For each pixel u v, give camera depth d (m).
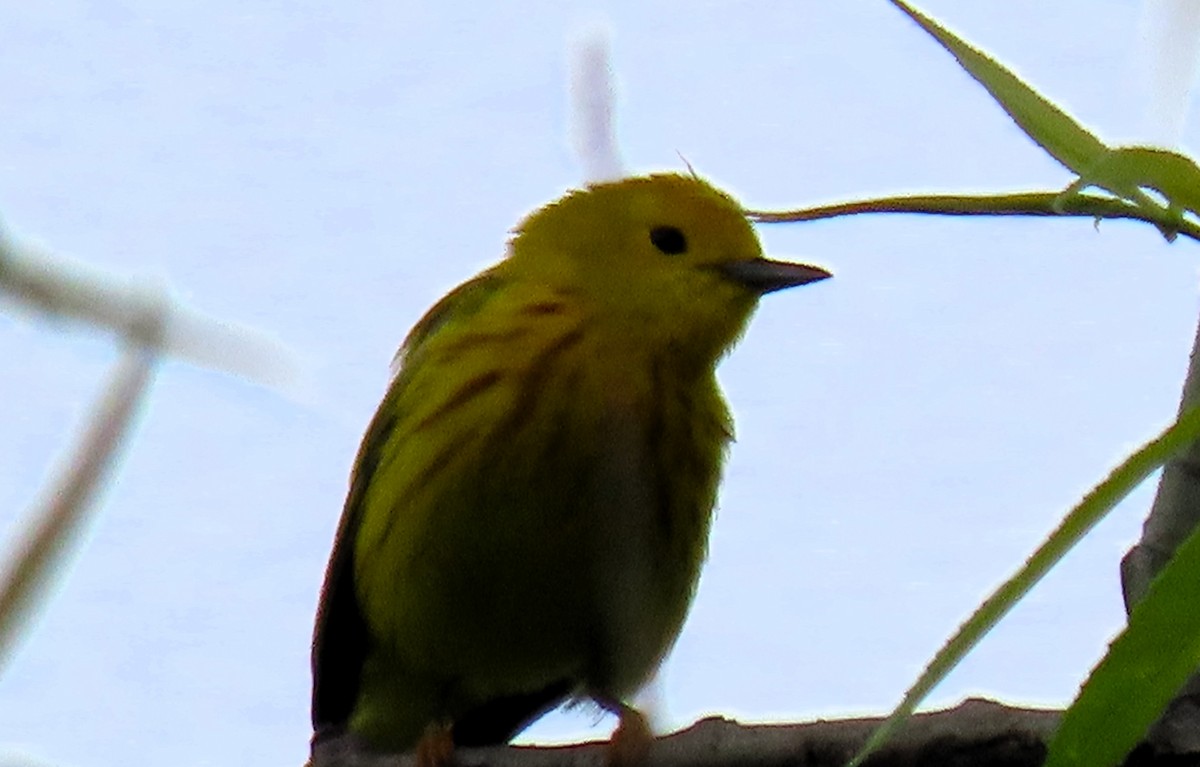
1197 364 6.25
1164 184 5.07
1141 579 6.53
